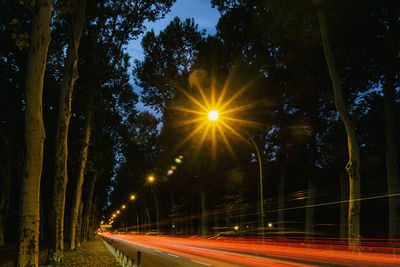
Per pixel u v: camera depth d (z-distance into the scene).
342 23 22.03
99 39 23.22
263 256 19.80
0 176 36.62
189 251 26.72
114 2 21.58
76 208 25.70
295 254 20.73
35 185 9.79
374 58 22.98
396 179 21.97
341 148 30.27
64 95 16.16
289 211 45.25
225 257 19.86
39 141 9.84
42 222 46.97
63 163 15.85
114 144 39.56
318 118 30.27
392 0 20.94
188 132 36.28
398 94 26.06
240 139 33.59
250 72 30.91
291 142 31.66
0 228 31.42
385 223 32.84
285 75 30.75
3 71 27.30
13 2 21.67
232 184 35.47
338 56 23.06
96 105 26.48
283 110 31.64
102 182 57.41
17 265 9.37
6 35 23.77
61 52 20.56
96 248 29.25
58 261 15.07
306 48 25.53
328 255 19.50
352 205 19.52
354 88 25.81
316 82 26.34
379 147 27.19
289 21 23.98
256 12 27.50
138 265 9.64
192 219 72.38
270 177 39.19
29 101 9.70
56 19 12.07
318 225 40.78
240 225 45.34
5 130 32.28
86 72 23.22
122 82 29.83
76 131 31.56
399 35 21.97
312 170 32.34
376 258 16.80
